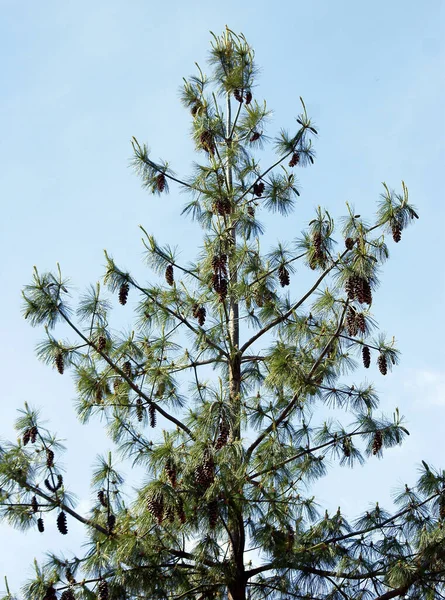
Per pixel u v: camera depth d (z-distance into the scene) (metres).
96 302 12.39
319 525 11.77
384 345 11.80
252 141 14.83
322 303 11.33
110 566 10.56
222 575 10.95
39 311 11.71
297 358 11.45
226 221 13.85
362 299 10.48
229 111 15.20
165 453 10.09
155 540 11.05
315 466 12.14
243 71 15.09
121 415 12.61
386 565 10.90
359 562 11.09
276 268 13.21
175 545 11.45
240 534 11.42
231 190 13.73
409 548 10.95
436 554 10.15
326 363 12.07
